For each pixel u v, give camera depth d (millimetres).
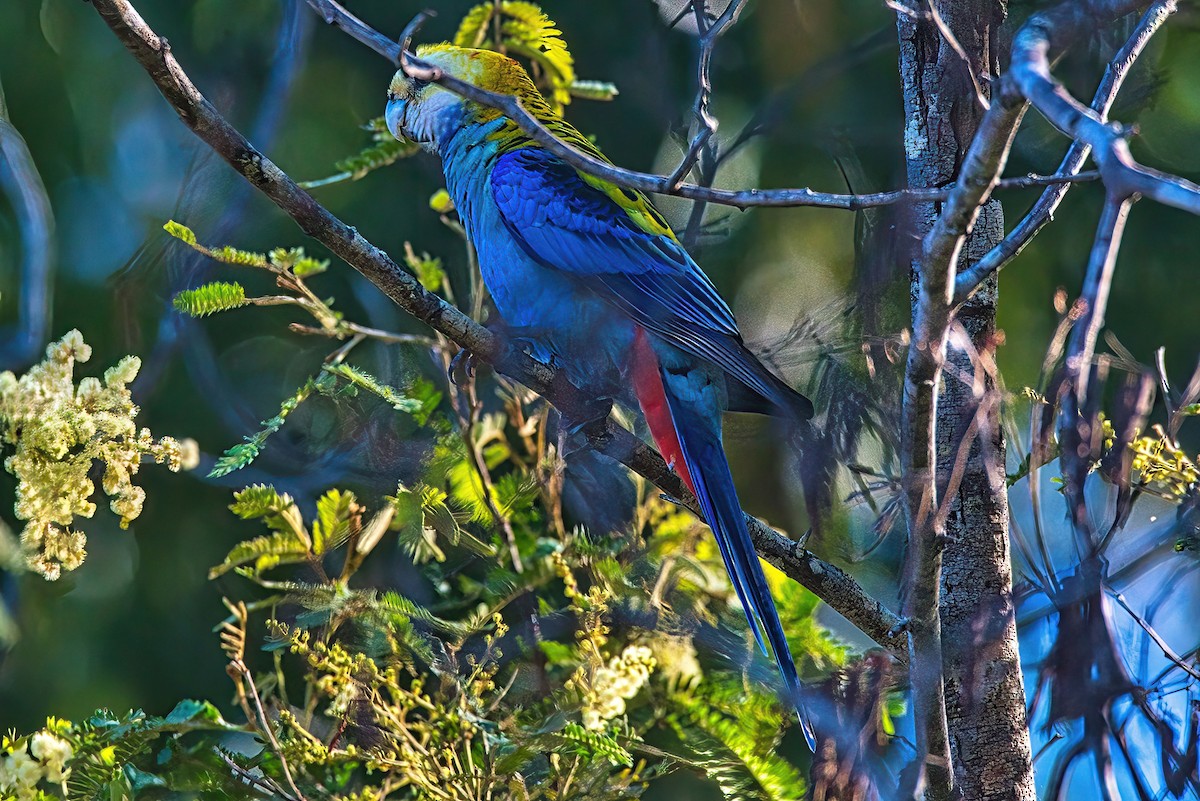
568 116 12016
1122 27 9742
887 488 7801
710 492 7723
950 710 6648
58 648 10281
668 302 8328
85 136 12188
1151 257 10922
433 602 8422
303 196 6336
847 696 7215
